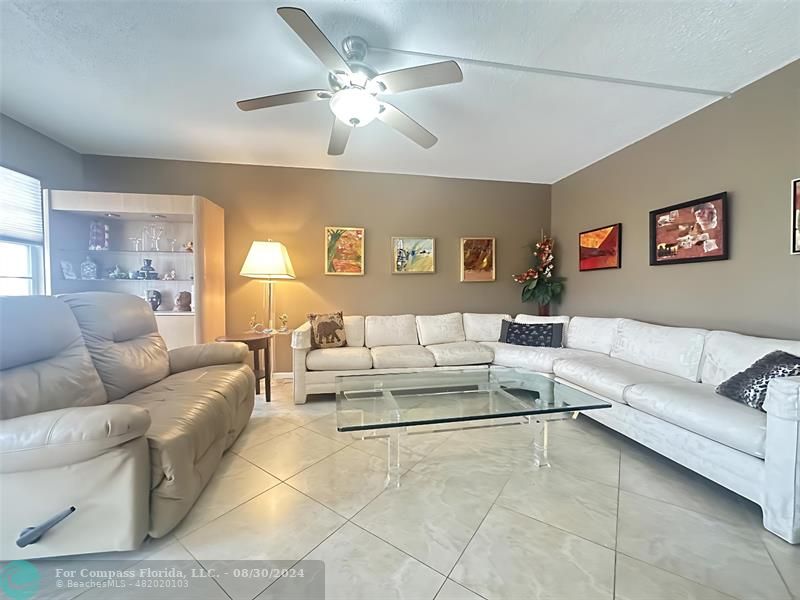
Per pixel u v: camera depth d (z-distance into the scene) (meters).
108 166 3.47
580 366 2.63
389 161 3.64
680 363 2.32
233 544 1.36
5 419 1.25
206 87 2.28
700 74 2.13
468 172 4.00
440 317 3.89
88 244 3.35
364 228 3.98
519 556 1.30
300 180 3.83
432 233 4.15
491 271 4.28
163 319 3.16
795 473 1.35
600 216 3.59
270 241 3.66
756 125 2.20
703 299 2.56
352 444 2.27
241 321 3.75
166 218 3.42
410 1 1.56
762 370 1.71
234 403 2.12
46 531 1.20
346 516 1.53
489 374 2.76
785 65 2.04
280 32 1.76
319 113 2.61
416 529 1.44
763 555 1.30
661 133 2.87
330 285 3.93
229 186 3.70
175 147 3.27
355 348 3.39
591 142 3.15
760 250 2.19
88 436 1.17
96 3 1.59
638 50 1.90
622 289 3.32
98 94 2.37
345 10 1.61
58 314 1.69
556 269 4.31
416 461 2.06
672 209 2.77
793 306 2.04
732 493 1.71
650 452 2.18
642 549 1.34
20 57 1.98
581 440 2.37
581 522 1.49
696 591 1.15
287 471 1.92
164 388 1.97
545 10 1.62
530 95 2.36
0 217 2.66
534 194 4.38
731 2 1.58
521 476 1.88
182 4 1.59
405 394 2.28
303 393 3.05
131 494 1.25
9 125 2.71
